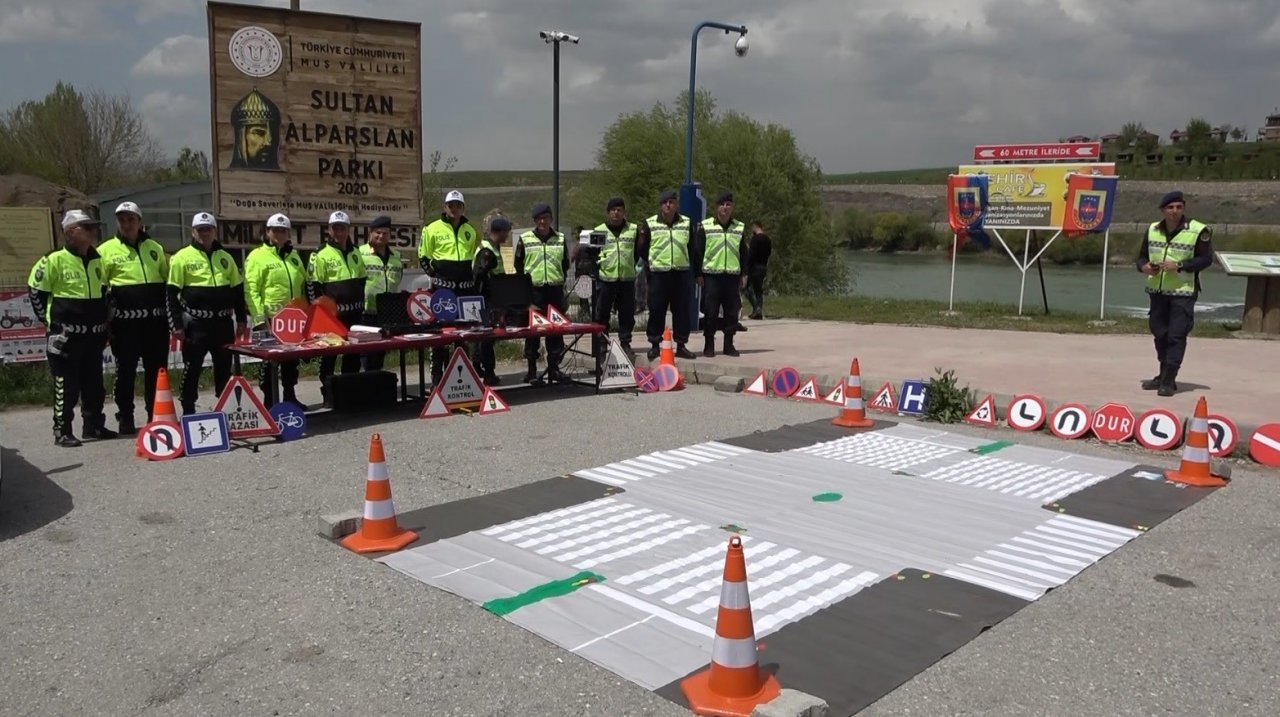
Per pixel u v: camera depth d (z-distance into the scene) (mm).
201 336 8867
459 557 5340
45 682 3963
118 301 8508
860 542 5547
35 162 30391
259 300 9602
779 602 4660
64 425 8203
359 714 3654
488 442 8312
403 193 12789
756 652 3713
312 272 10008
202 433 7879
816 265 38688
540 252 11141
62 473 7285
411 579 5035
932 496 6516
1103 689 3826
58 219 17766
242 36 11656
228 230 11820
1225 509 6246
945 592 4781
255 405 8234
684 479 7000
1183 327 9047
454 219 10828
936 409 9211
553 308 10883
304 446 8164
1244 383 9844
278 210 12062
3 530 5918
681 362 11734
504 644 4234
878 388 9984
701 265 12305
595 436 8531
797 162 38469
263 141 11891
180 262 8742
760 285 18047
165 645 4293
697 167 38156
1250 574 5090
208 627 4473
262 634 4387
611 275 11609
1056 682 3885
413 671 3996
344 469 7367
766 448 8008
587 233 13039
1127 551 5457
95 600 4809
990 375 10547
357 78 12328
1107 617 4531
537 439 8422
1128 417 8109
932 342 13781
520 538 5664
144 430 7746
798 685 3816
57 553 5496
